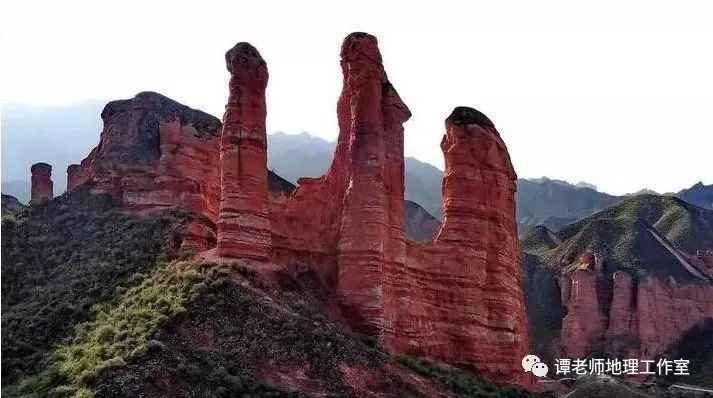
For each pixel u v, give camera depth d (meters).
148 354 42.97
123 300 51.12
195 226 57.59
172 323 45.62
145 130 68.38
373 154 56.22
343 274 54.91
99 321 49.31
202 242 57.38
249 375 43.81
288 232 57.19
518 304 64.44
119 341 45.09
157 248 56.97
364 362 48.22
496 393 55.97
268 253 53.75
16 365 47.03
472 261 61.56
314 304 52.62
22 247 60.81
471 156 63.59
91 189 66.56
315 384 45.06
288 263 56.16
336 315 53.69
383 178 57.12
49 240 61.66
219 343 45.25
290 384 44.44
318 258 57.38
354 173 56.12
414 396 47.91
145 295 50.22
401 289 57.16
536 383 67.06
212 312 46.88
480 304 61.25
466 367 59.44
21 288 56.62
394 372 49.25
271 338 46.50
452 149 63.69
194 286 48.62
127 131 68.75
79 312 51.31
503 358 61.22
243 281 49.81
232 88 54.22
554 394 63.53
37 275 57.88
